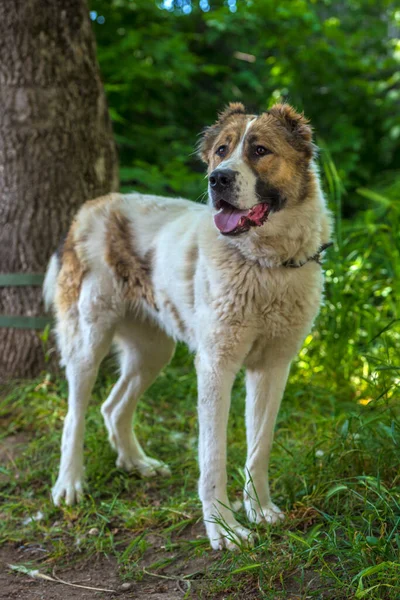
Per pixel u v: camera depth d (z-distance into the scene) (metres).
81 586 2.92
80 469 3.75
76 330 3.87
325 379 4.97
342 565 2.62
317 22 8.63
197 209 3.71
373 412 4.09
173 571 2.95
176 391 5.01
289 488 3.39
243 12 8.38
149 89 8.58
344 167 8.52
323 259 3.40
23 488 3.86
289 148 3.13
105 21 8.07
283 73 9.26
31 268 4.91
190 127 9.27
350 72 9.38
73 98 4.93
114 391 4.06
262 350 3.30
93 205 3.97
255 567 2.73
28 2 4.76
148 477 3.90
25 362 4.92
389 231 5.92
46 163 4.87
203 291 3.22
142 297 3.78
